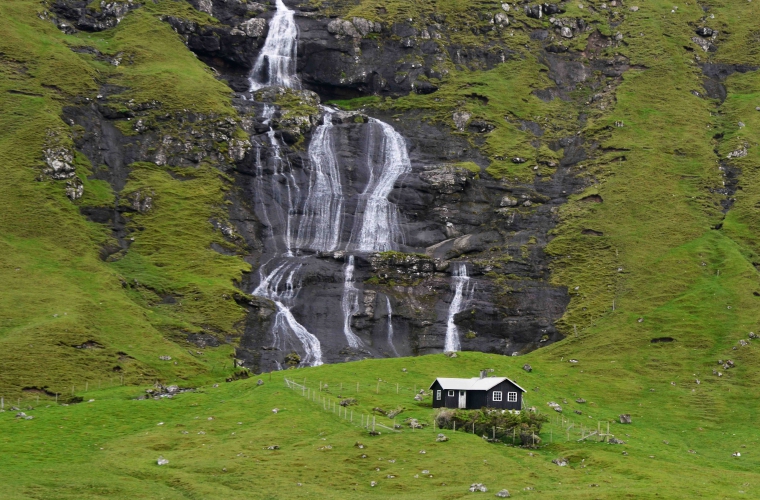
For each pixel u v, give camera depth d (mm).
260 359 172125
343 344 182625
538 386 157125
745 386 162125
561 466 106062
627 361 173125
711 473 109062
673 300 192625
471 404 130250
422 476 98000
